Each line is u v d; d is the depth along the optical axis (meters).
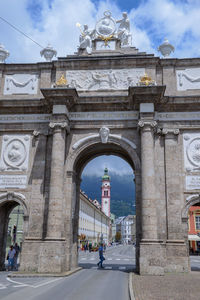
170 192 24.72
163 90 24.77
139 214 24.53
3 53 30.34
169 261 23.06
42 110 27.59
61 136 25.38
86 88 27.81
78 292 14.92
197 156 25.48
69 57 29.06
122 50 29.66
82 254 57.41
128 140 26.17
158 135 26.22
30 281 18.73
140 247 22.12
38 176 26.19
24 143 27.34
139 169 25.33
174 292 14.45
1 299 12.93
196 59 27.55
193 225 65.06
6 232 28.55
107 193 164.88
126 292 15.05
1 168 26.91
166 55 28.25
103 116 26.80
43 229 24.89
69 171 26.00
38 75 28.97
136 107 26.16
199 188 24.92
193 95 25.66
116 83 27.61
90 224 91.25
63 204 25.33
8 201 26.95
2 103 27.48
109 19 30.73
